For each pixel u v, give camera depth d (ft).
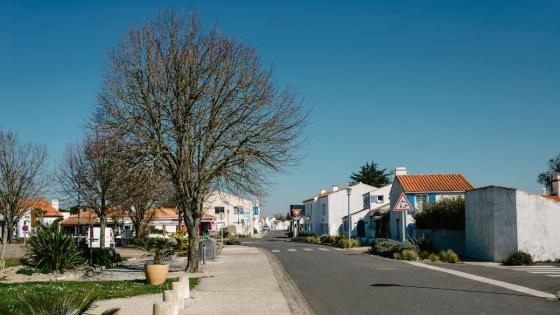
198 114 69.31
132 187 73.15
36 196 112.16
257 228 420.36
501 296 43.29
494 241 77.92
